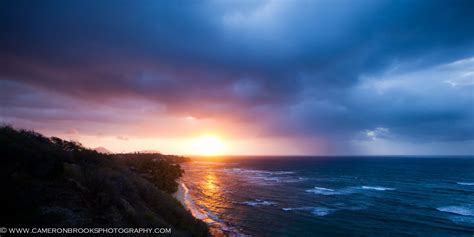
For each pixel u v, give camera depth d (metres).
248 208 38.38
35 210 7.55
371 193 56.09
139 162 61.94
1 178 7.80
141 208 12.80
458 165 165.88
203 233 16.64
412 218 34.72
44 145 11.98
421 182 79.00
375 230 29.28
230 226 28.66
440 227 30.84
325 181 78.06
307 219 32.97
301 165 167.75
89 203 9.57
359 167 148.50
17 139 10.59
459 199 50.12
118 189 12.63
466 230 29.70
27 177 8.84
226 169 126.50
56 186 9.46
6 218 6.73
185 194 45.91
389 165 168.25
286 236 26.47
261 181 74.88
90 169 13.04
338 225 30.83
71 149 14.92
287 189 59.16
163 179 47.44
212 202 42.12
